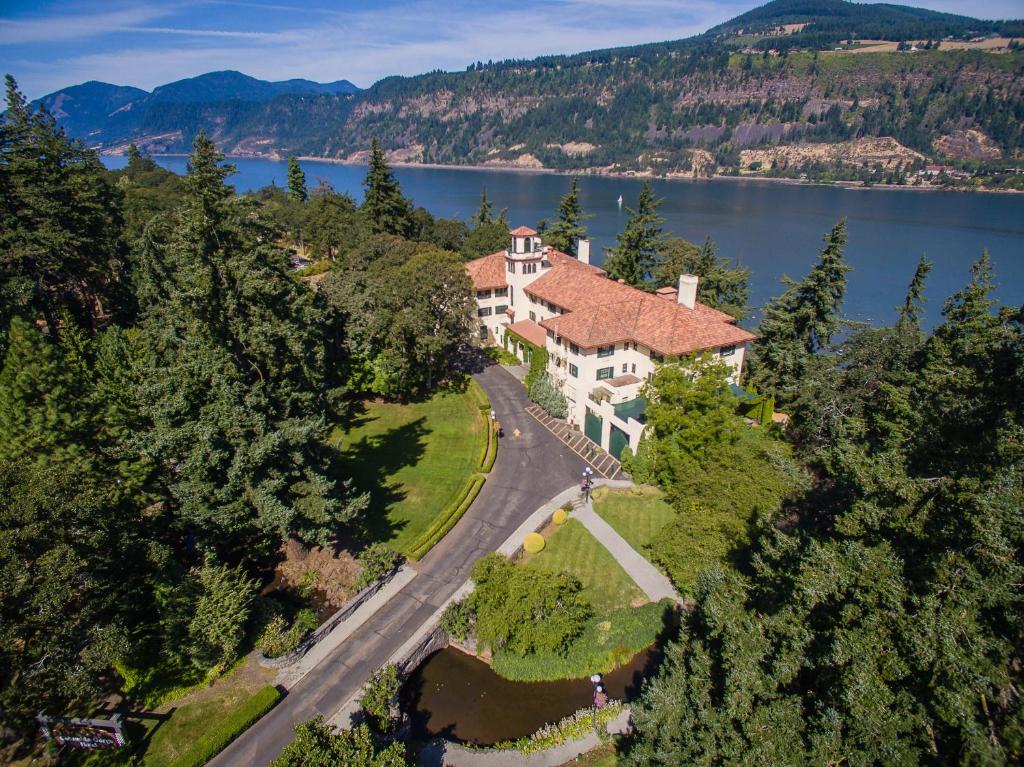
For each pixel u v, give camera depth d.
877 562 18.73
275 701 27.39
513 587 30.84
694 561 31.34
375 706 26.33
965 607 16.72
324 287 58.91
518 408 57.75
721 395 39.28
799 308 54.81
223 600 29.16
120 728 24.20
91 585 25.00
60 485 24.23
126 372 37.44
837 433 36.59
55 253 53.19
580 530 40.06
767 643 20.05
